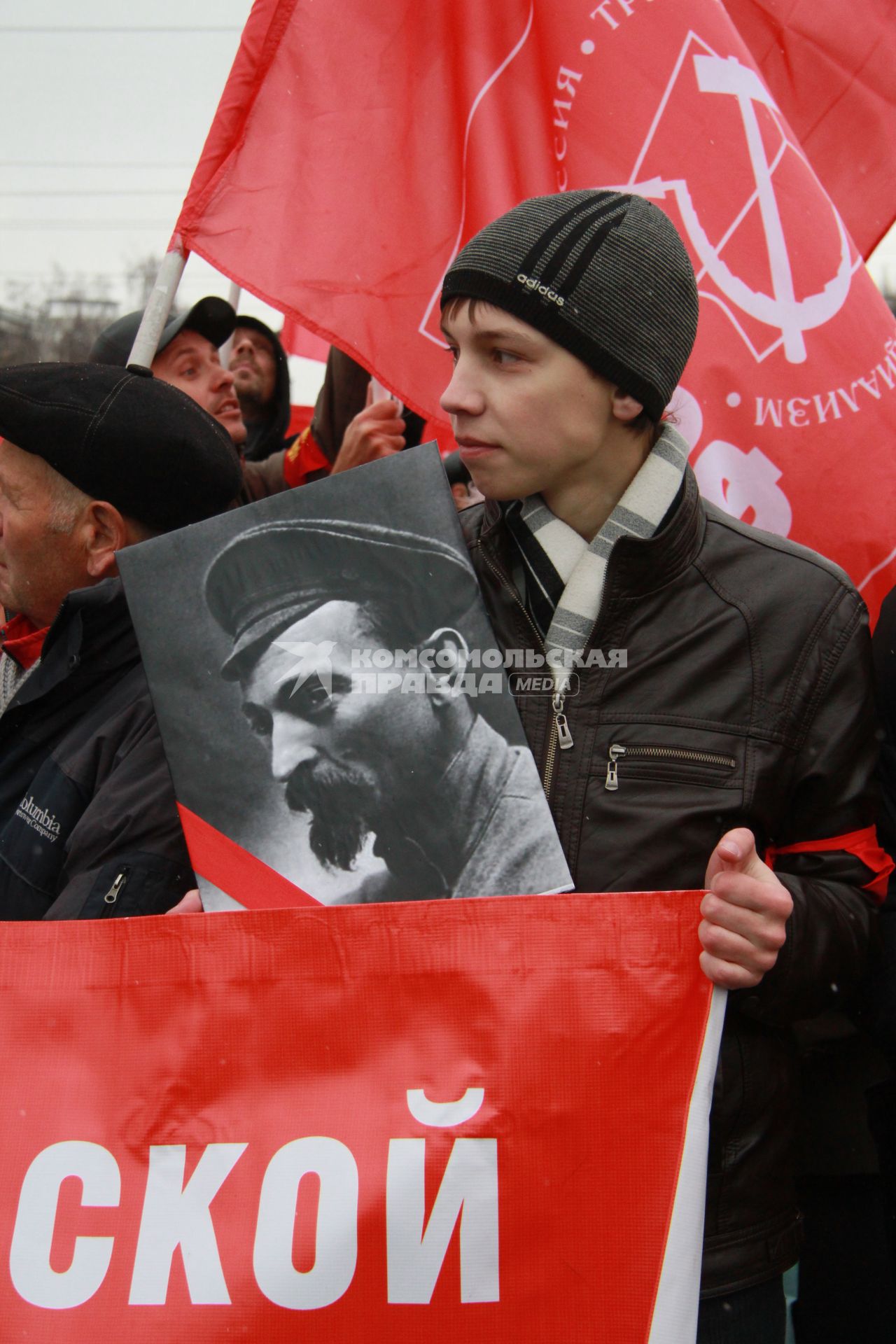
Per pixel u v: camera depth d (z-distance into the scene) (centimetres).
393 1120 118
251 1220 117
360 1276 115
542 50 199
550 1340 113
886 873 138
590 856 125
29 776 162
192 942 122
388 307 194
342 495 132
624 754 126
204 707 127
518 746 124
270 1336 114
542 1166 116
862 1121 174
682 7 198
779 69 222
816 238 197
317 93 196
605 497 133
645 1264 113
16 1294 117
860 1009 153
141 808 138
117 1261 117
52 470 167
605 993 118
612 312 124
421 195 197
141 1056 121
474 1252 114
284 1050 120
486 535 137
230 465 176
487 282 125
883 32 221
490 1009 119
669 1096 116
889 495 192
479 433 128
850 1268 174
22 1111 121
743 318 195
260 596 129
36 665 163
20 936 125
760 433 193
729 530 136
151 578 130
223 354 393
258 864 124
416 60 198
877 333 197
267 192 193
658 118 197
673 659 129
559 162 198
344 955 121
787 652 130
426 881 123
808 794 131
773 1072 132
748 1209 129
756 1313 129
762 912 113
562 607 130
